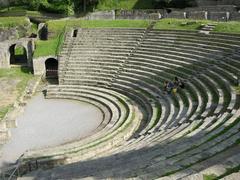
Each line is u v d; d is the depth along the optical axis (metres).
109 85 39.38
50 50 45.62
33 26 59.69
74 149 24.86
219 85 29.36
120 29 46.53
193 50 37.56
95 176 15.12
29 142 27.97
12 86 41.44
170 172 14.09
